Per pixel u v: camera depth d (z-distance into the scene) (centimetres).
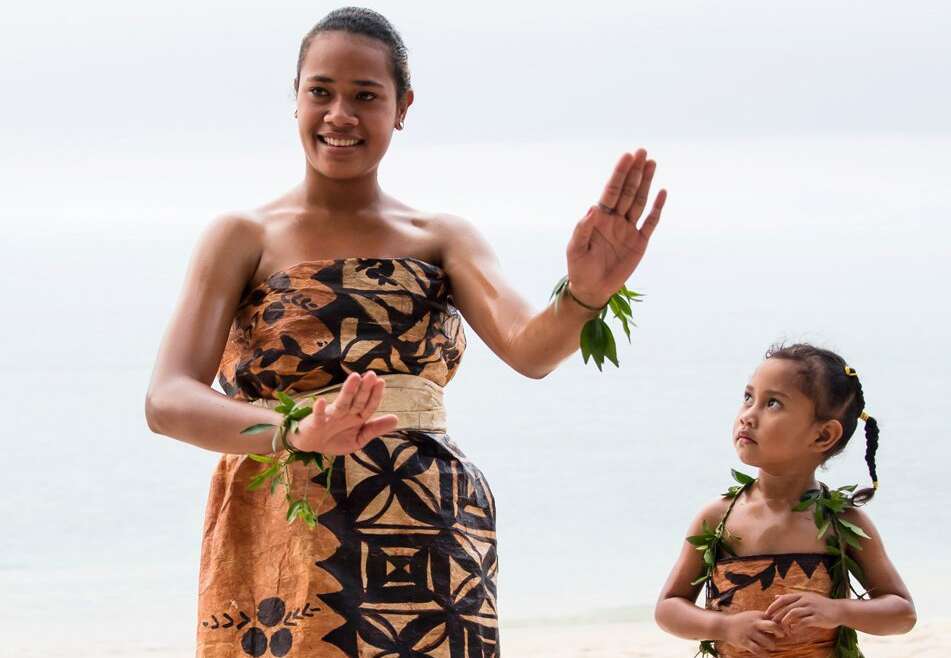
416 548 320
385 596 316
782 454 427
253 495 327
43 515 1351
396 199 355
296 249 339
